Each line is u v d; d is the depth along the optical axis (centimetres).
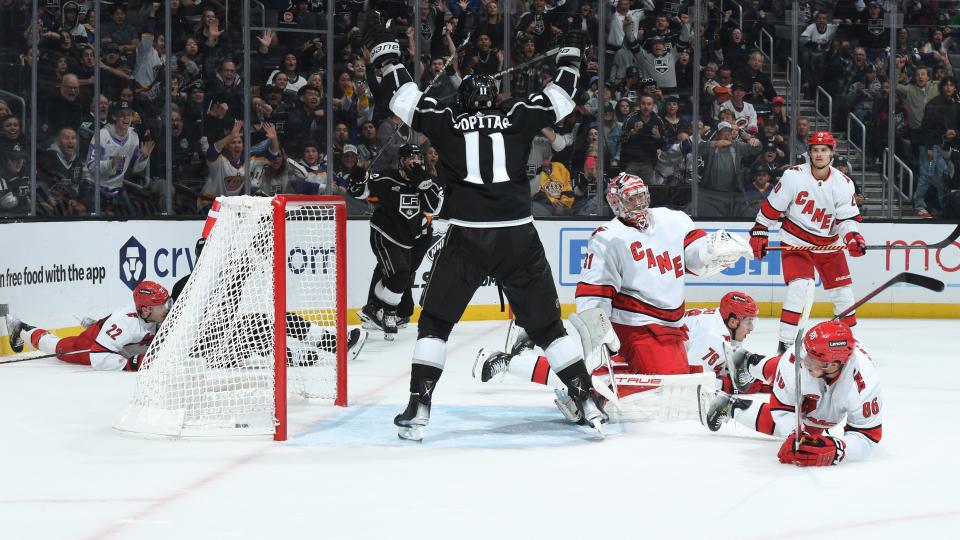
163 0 1559
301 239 1039
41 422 738
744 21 1778
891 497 529
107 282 1178
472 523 480
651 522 481
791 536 459
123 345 962
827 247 942
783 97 1788
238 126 1585
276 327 674
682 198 1725
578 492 539
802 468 596
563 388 752
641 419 713
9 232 1047
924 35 1781
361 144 1652
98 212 1385
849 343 569
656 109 1730
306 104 1627
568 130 1697
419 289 1463
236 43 1590
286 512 500
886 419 763
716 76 1767
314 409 796
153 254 1237
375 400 839
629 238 711
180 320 703
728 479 568
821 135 1061
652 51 1747
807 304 619
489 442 672
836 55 1777
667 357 720
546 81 1744
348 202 1633
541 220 1512
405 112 664
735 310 830
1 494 536
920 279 614
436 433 703
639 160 1716
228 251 719
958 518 489
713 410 671
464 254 664
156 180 1526
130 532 466
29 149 1373
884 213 1738
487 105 678
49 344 1021
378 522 482
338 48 1650
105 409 789
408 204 1205
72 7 1439
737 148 1733
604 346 679
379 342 1242
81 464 607
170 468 597
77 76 1437
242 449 651
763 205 1100
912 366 1054
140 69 1521
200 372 702
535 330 683
